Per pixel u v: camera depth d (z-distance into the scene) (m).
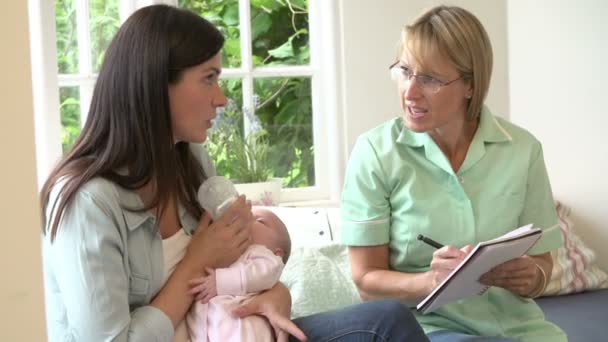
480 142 2.21
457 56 2.08
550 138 3.58
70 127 3.18
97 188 1.69
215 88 1.87
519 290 2.08
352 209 2.21
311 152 3.61
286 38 3.55
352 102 3.51
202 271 1.80
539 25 3.56
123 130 1.77
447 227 2.16
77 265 1.64
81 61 3.18
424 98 2.11
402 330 1.78
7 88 0.90
